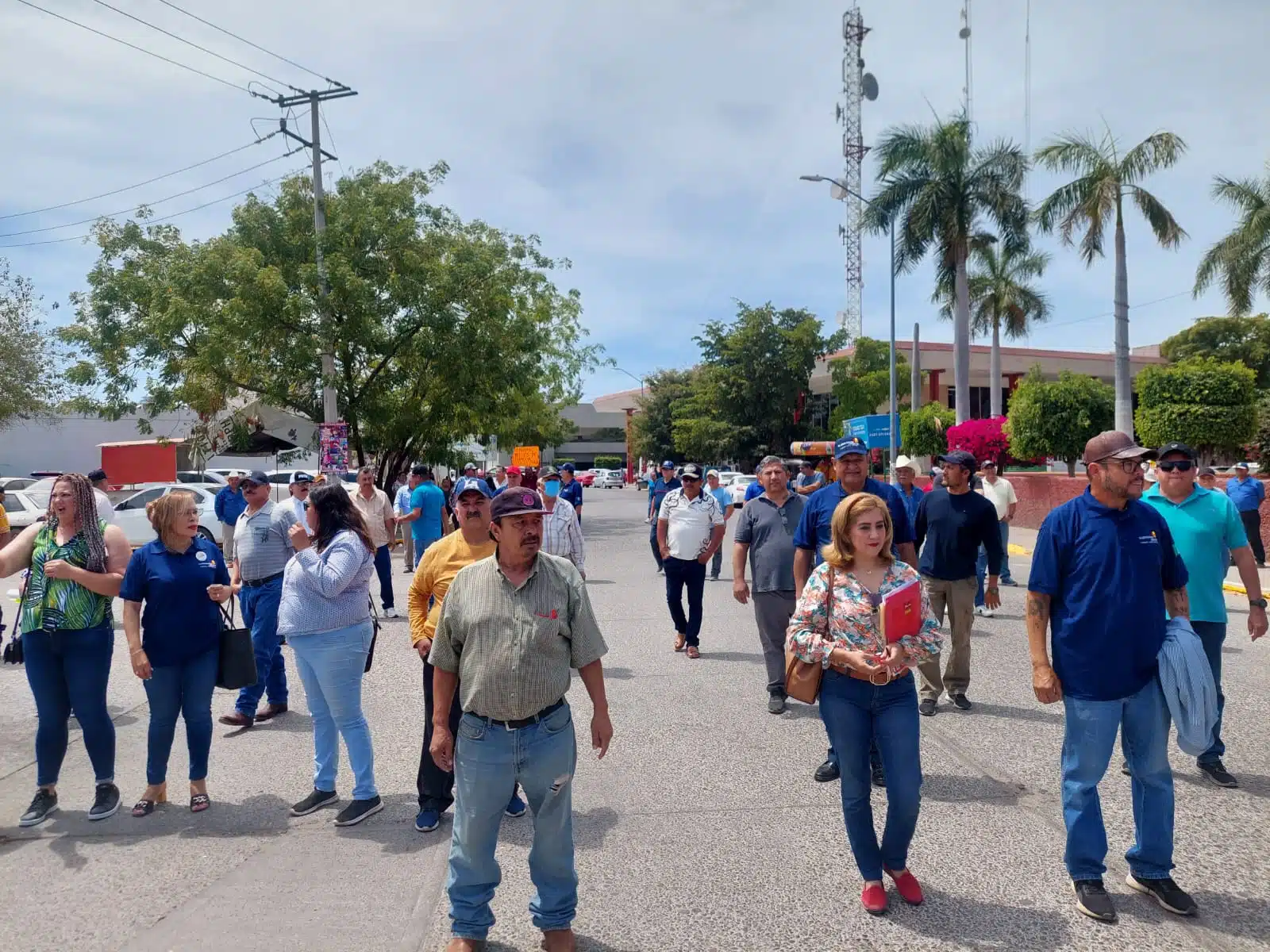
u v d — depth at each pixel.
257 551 6.78
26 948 3.54
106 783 4.95
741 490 34.19
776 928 3.61
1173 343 56.03
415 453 26.17
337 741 5.06
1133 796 3.83
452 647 3.51
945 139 29.94
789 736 6.11
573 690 7.41
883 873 4.05
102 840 4.61
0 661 8.78
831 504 5.81
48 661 4.89
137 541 20.34
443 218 24.70
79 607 4.85
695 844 4.41
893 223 29.94
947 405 55.41
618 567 16.47
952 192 29.78
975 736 5.98
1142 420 21.91
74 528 4.95
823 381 53.94
